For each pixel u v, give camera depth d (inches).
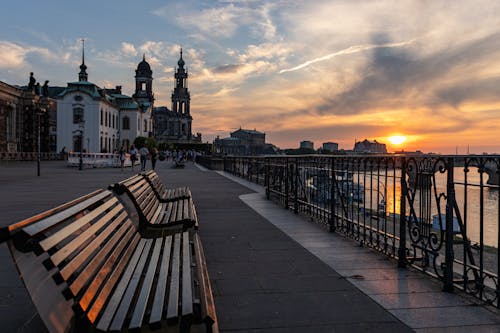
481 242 168.4
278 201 497.4
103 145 3238.2
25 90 2659.9
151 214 261.3
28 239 87.4
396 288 186.1
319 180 351.3
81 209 131.6
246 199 526.3
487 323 149.5
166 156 3533.5
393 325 147.8
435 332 142.6
